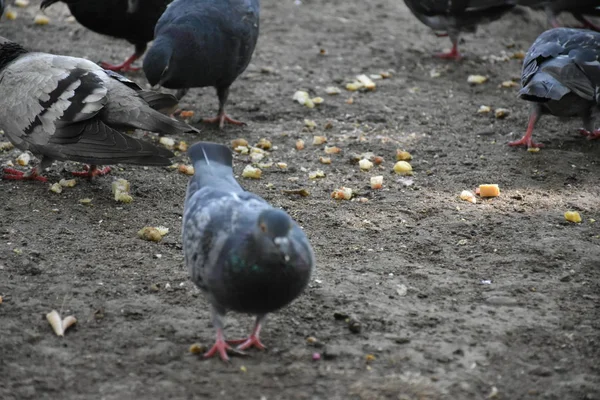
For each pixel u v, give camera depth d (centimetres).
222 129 1414
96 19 1542
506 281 948
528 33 1967
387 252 1018
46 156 1113
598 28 1827
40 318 846
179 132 1050
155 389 737
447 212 1129
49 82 1070
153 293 907
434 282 946
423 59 1778
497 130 1433
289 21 1969
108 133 1047
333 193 1173
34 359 778
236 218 722
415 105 1539
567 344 826
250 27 1355
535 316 877
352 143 1366
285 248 672
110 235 1039
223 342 787
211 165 819
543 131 1433
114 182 1166
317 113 1492
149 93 1100
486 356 801
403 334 836
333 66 1712
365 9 2086
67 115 1052
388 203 1156
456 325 855
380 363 785
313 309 880
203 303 888
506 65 1766
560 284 944
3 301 876
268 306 729
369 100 1552
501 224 1093
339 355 793
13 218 1063
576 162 1305
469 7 1672
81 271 945
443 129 1435
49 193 1140
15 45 1150
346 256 1006
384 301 900
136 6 1505
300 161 1298
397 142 1375
